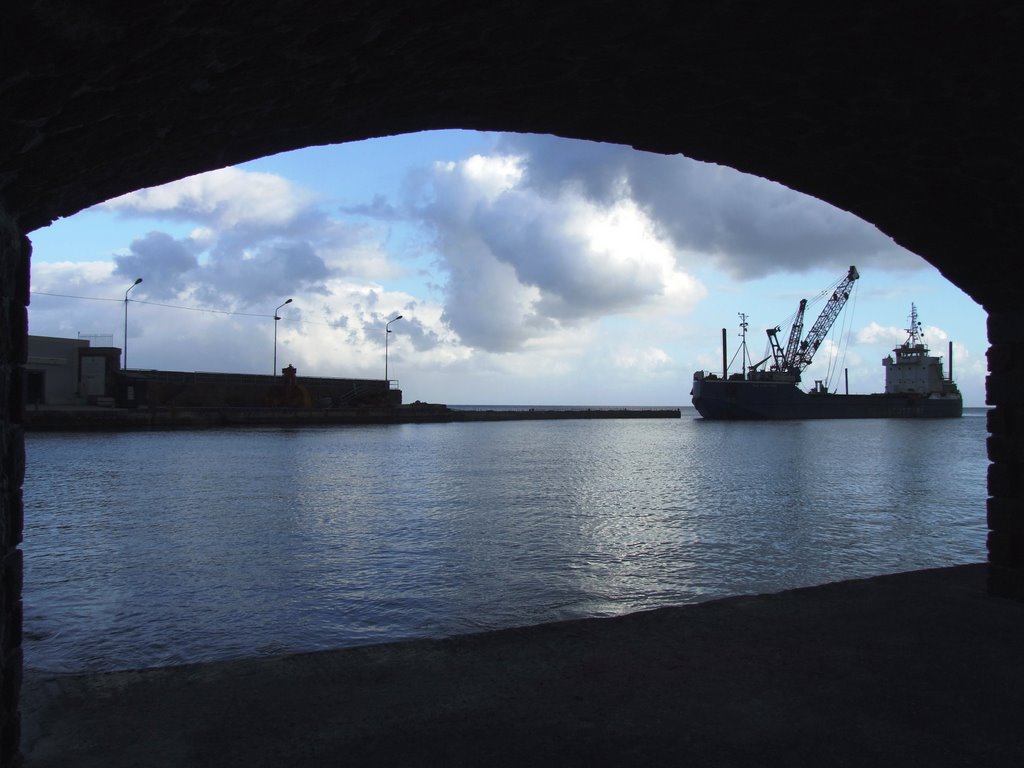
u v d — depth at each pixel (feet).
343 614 31.37
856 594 23.95
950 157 18.19
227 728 14.28
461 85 14.33
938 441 200.54
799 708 14.96
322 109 13.52
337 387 276.41
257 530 54.29
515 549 46.85
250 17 9.46
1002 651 18.42
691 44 13.51
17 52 8.30
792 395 344.08
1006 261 22.06
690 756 12.86
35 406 173.06
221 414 204.23
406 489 81.66
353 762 12.78
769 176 20.79
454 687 16.31
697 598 34.53
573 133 17.74
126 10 8.36
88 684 16.69
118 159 12.05
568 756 12.91
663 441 200.34
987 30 13.24
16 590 12.28
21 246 12.35
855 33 13.33
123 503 68.74
